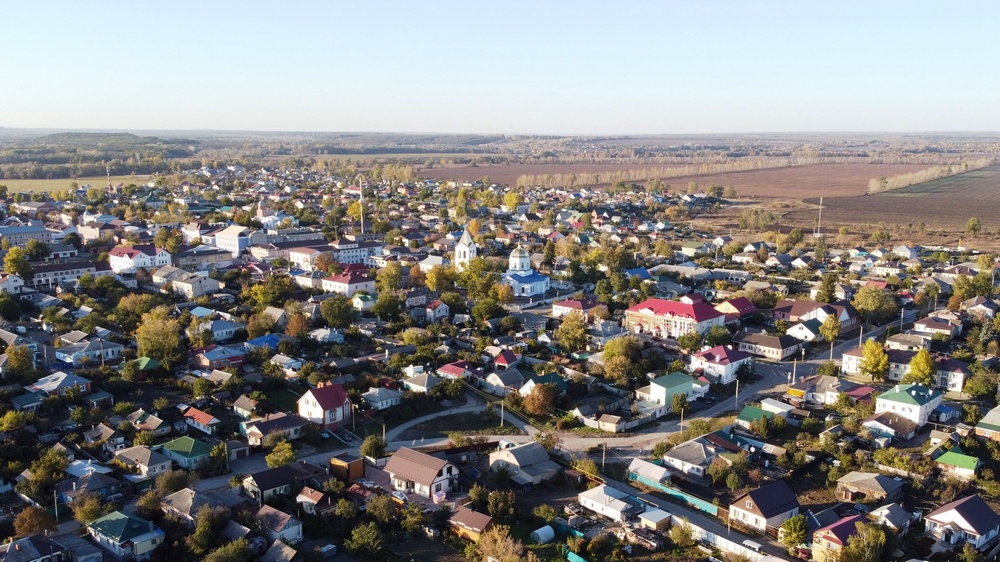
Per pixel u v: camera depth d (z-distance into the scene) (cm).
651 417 18062
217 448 14875
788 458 15575
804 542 12419
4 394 17200
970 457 14875
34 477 13700
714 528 13150
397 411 17800
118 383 18400
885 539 12138
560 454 15912
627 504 13500
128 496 13788
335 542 12506
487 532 12356
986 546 12638
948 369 19788
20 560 11038
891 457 15050
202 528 11981
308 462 15362
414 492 14088
